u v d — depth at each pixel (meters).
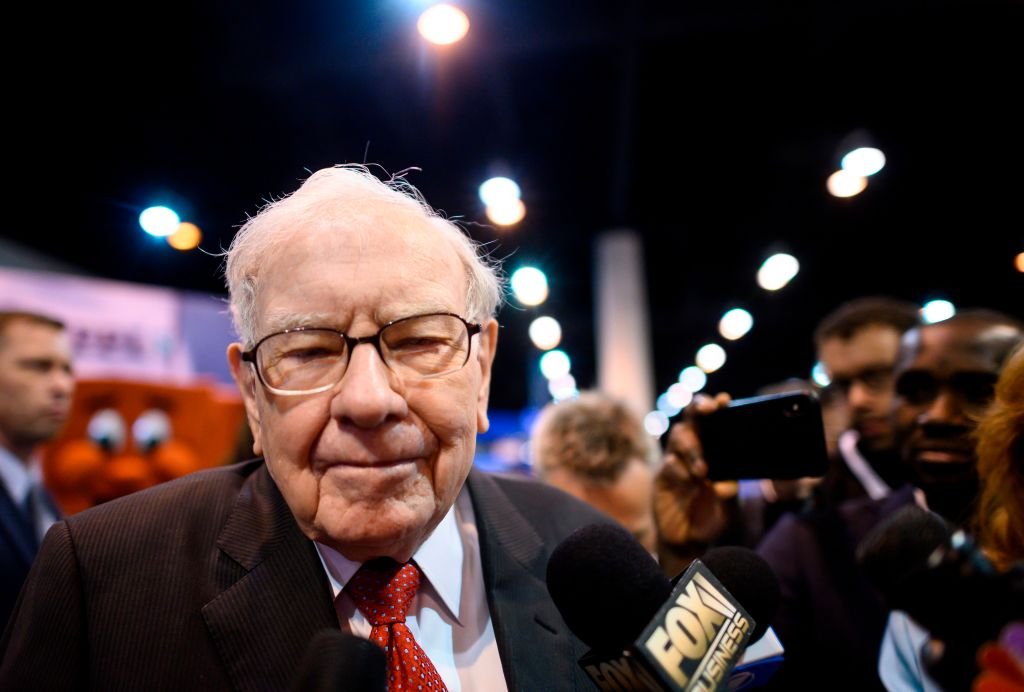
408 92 4.59
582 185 6.68
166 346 5.10
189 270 5.49
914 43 4.39
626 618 0.74
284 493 0.91
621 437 1.85
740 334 9.09
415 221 0.97
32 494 2.20
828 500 1.78
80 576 0.95
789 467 1.20
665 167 6.23
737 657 0.75
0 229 4.52
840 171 5.03
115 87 3.85
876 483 2.20
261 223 0.99
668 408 16.55
